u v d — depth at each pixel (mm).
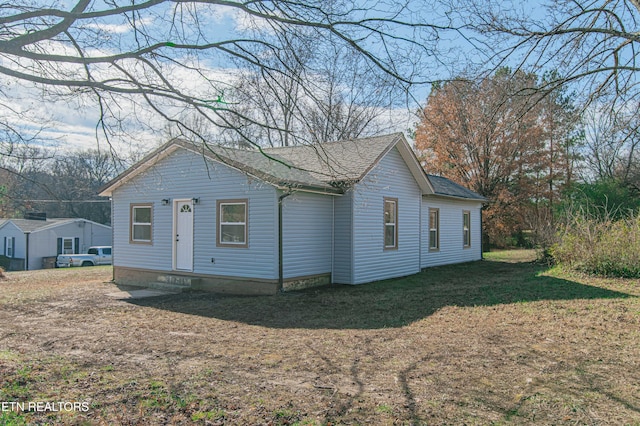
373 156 14750
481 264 21484
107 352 7090
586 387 5262
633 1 7371
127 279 16484
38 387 5387
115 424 4398
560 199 28109
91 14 5094
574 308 9742
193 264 14523
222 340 7855
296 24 5871
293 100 6395
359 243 14648
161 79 5578
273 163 14852
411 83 6141
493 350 6855
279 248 12750
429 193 18203
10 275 19875
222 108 5645
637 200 22250
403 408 4730
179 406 4840
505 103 8508
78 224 38469
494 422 4398
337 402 4918
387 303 11242
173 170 15047
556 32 7203
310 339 7824
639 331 7676
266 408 4773
